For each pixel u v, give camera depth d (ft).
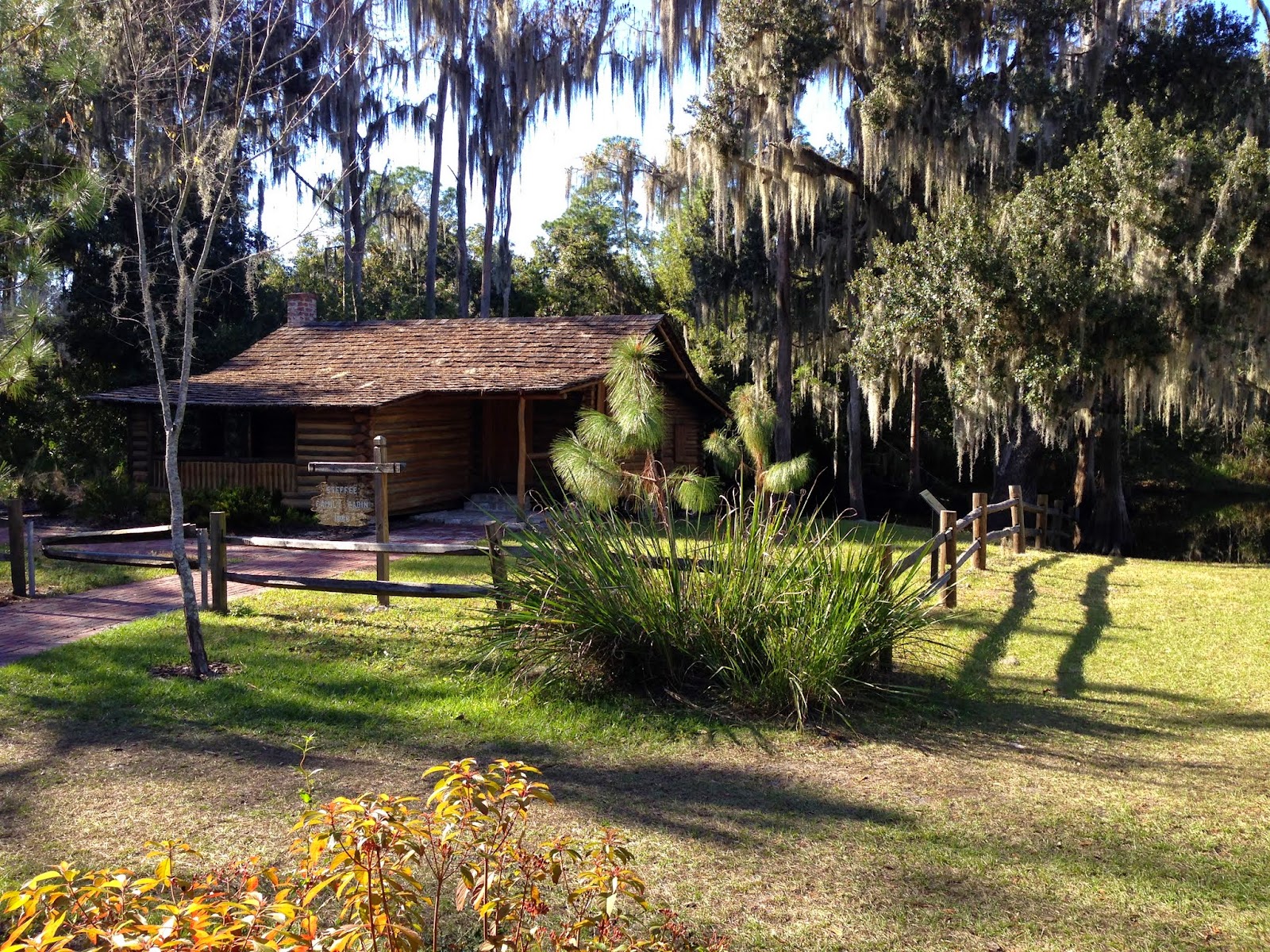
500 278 136.15
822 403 92.07
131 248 87.15
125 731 21.01
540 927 11.52
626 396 25.27
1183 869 14.93
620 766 19.12
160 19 30.27
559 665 23.50
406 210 123.65
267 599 36.04
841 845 15.65
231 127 33.86
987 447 103.45
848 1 70.28
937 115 65.21
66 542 35.99
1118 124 51.13
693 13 91.04
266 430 71.77
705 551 24.89
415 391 63.46
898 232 77.77
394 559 48.03
